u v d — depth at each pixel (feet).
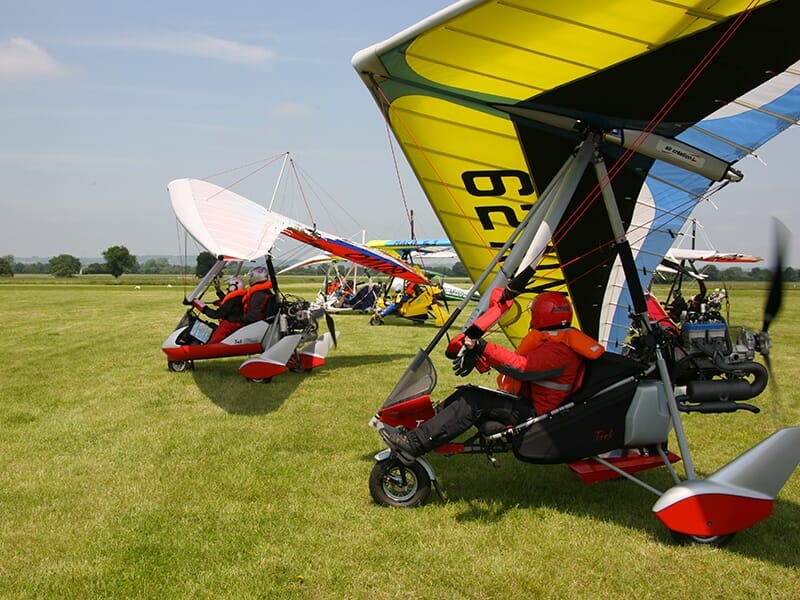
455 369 12.41
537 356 12.35
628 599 9.70
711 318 14.07
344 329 51.34
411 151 16.51
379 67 12.70
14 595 9.68
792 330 50.70
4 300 89.35
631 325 20.52
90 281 219.41
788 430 11.91
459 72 12.75
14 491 13.99
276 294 28.48
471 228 18.71
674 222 19.48
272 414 21.38
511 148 15.71
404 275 34.94
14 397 23.86
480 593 9.86
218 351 28.07
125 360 32.89
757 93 14.48
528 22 10.76
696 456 17.02
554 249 17.53
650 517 12.87
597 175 14.08
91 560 10.80
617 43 11.24
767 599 9.71
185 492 14.01
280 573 10.41
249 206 29.22
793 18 10.43
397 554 11.07
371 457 16.63
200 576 10.28
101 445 17.62
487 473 15.40
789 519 12.72
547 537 11.80
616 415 12.48
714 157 14.60
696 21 10.55
